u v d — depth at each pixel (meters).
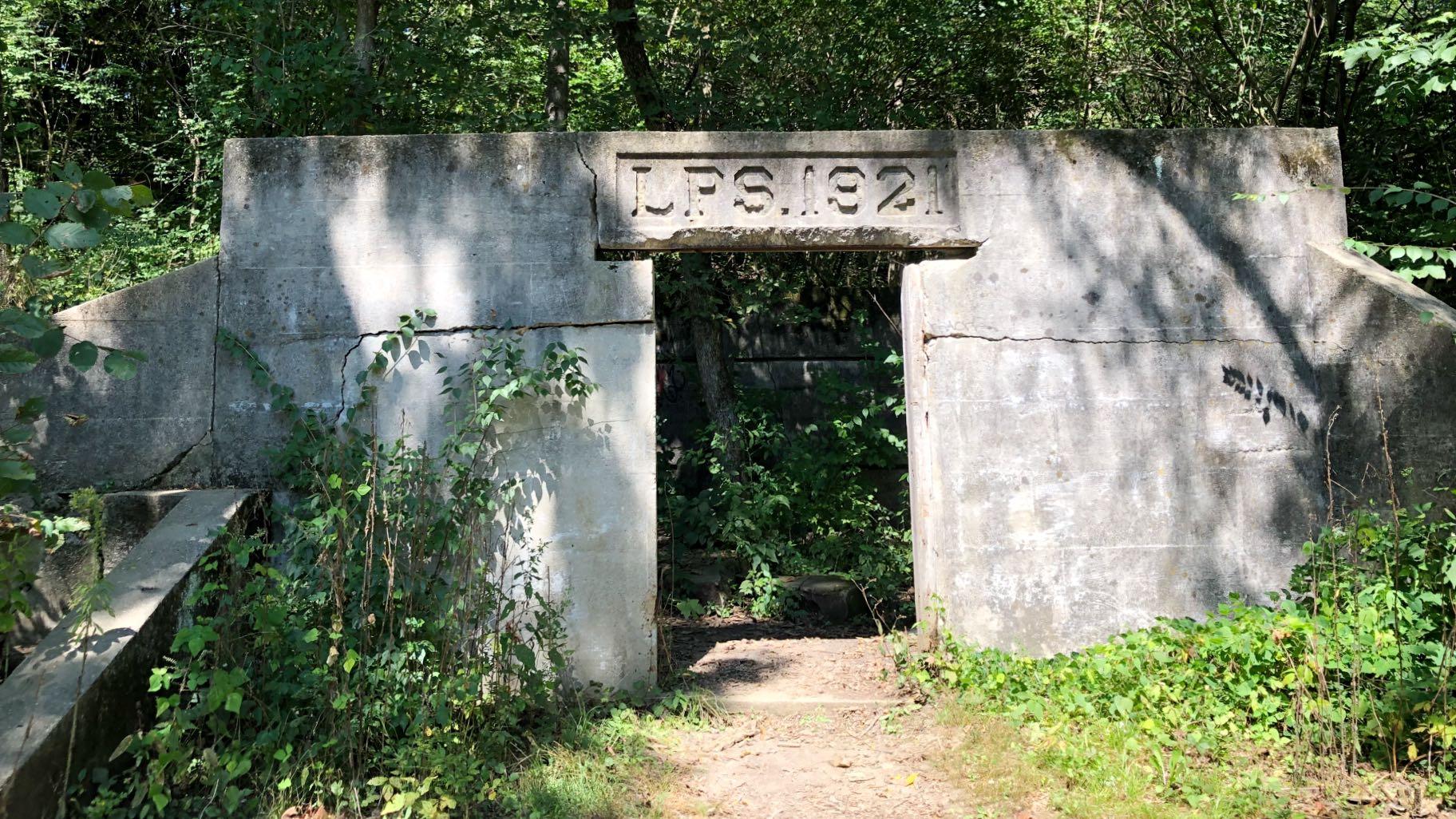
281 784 4.11
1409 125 9.97
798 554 9.10
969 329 6.04
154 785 3.85
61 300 6.30
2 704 4.00
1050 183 6.14
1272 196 5.92
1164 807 4.17
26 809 3.71
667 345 10.91
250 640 4.84
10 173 10.45
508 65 11.38
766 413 10.03
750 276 11.38
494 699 4.99
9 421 5.65
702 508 9.19
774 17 10.98
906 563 9.18
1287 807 4.12
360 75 8.77
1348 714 4.66
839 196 6.08
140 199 4.48
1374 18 10.06
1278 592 5.87
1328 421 6.03
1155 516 5.99
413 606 5.34
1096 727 4.90
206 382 5.80
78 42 12.31
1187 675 5.08
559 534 5.75
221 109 9.24
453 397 5.77
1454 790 4.21
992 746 4.85
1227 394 6.07
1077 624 5.91
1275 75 10.57
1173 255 6.14
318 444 5.65
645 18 10.16
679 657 6.88
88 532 5.44
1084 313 6.08
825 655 6.83
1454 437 5.92
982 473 5.97
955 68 11.79
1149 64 11.27
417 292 5.88
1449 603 4.87
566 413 5.81
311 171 5.92
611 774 4.66
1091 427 6.02
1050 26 11.48
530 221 5.94
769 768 4.91
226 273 5.86
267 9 8.66
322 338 5.83
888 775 4.79
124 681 4.35
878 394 10.17
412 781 4.21
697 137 6.03
